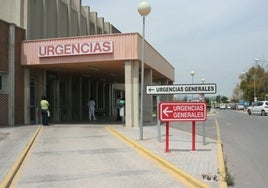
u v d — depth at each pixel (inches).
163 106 523.2
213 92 573.6
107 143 639.1
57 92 1253.7
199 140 675.4
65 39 993.5
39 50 1012.5
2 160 460.8
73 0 1386.6
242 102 4515.3
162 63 1437.0
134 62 973.2
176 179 360.8
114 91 2042.3
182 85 583.2
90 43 974.4
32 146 602.9
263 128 1032.2
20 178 374.6
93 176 375.9
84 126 999.6
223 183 331.9
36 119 1091.9
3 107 973.2
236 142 682.8
